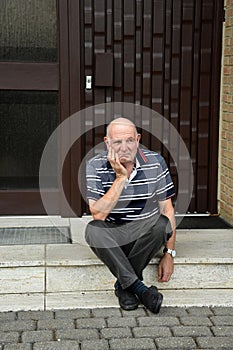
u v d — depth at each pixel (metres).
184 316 3.17
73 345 2.85
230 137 4.15
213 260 3.44
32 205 4.25
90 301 3.32
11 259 3.38
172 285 3.47
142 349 2.82
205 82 4.27
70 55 4.09
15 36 4.05
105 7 4.09
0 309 3.20
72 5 4.03
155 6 4.14
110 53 4.12
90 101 4.20
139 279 3.31
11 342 2.87
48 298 3.35
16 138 4.19
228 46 4.13
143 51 4.19
